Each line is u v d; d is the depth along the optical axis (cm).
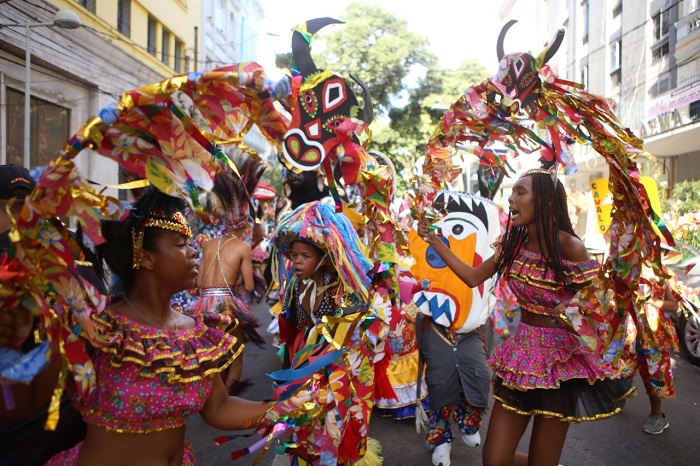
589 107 254
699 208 1303
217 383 207
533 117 271
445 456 379
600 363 265
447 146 299
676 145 1628
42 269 153
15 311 149
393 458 400
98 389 174
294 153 189
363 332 254
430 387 376
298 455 277
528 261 283
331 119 194
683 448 427
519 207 279
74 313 161
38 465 195
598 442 439
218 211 459
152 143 167
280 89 172
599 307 263
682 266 690
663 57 1681
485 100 270
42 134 1420
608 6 2055
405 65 2616
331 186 212
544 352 271
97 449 177
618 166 258
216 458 396
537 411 267
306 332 288
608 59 2053
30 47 1275
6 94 1275
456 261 308
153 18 2011
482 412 392
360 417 245
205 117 177
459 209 397
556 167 268
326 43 2600
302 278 277
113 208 161
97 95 1595
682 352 739
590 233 640
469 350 380
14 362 143
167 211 188
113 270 190
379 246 254
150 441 180
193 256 194
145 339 179
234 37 3111
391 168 242
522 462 287
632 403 539
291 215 275
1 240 231
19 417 167
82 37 1494
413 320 402
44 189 147
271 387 562
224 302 420
